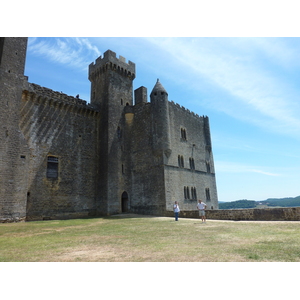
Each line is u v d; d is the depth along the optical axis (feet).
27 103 96.99
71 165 107.86
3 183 77.71
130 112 128.77
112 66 128.06
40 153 97.71
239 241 34.47
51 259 26.78
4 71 85.30
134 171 122.31
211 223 61.67
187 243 34.50
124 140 124.88
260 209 64.23
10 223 74.84
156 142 115.96
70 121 111.86
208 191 147.23
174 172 119.34
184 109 143.43
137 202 117.60
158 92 121.49
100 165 117.19
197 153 146.00
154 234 45.06
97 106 126.93
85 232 51.03
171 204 110.93
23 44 93.35
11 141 82.43
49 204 96.73
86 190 111.24
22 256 28.55
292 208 58.13
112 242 37.42
